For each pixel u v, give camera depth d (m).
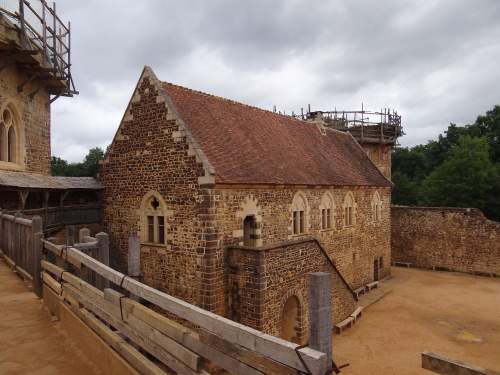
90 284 7.61
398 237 37.31
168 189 16.36
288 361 3.32
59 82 18.41
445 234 34.62
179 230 15.97
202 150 16.03
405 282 30.11
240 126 20.34
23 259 10.77
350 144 32.06
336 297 18.95
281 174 19.09
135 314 5.54
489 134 58.44
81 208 18.42
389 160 40.88
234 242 16.00
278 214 18.72
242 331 3.77
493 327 20.03
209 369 12.98
